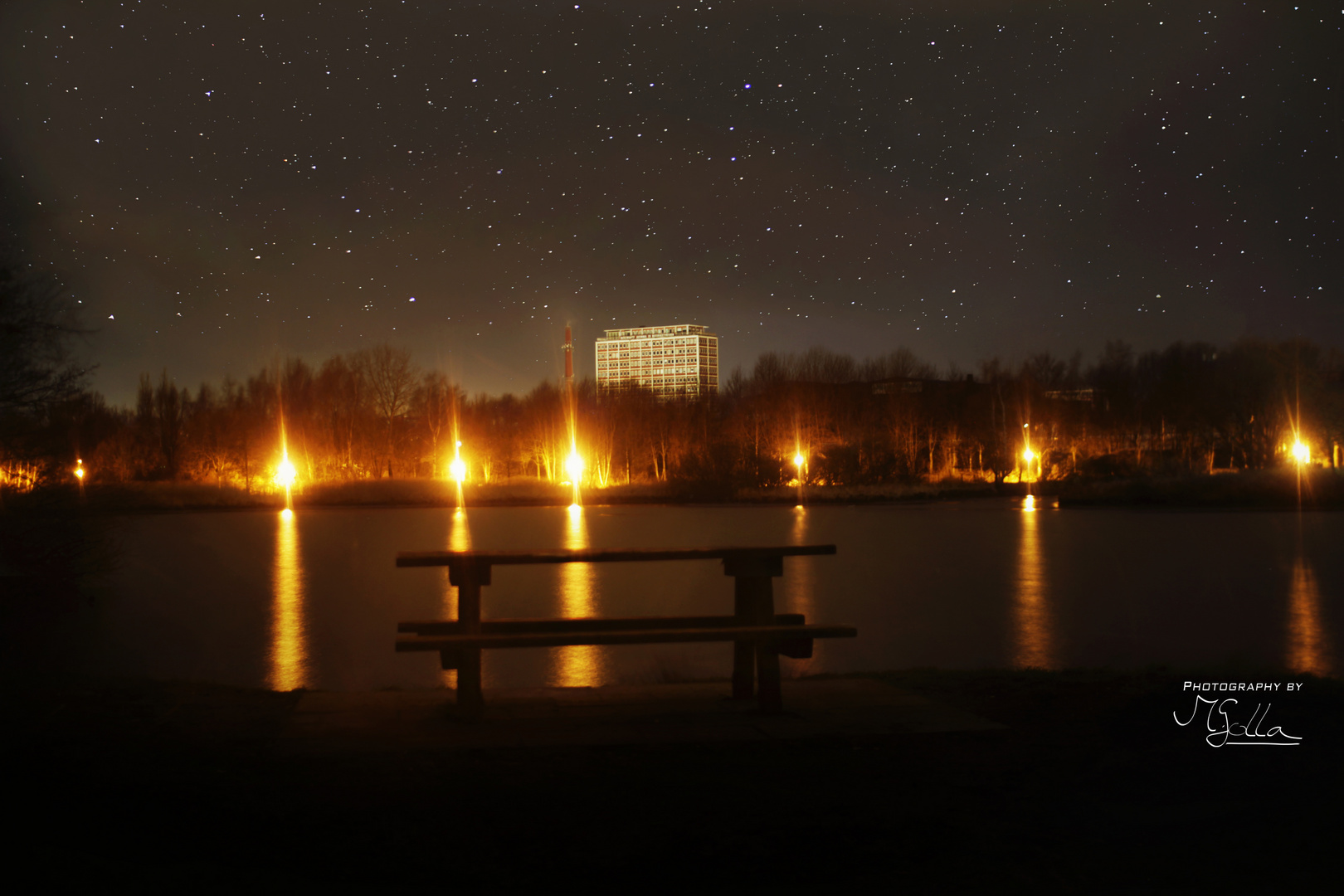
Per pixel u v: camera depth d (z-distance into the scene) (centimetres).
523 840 381
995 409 7088
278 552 2361
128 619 1284
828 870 358
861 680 691
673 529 3048
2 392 1179
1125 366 8112
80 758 468
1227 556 2030
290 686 866
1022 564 1934
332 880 344
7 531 1198
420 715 585
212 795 423
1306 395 5359
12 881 333
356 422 7088
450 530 3102
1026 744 520
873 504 4728
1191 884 349
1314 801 431
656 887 343
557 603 1428
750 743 522
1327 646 1020
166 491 5028
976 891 343
